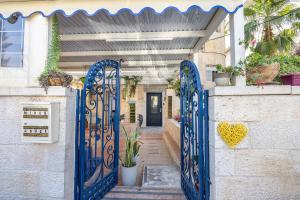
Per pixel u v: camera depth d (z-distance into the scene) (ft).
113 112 13.98
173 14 12.95
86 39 16.56
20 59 10.86
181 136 12.79
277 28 31.55
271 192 7.99
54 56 10.53
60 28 15.38
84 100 10.30
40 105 8.74
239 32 9.46
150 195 11.73
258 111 8.07
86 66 26.76
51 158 9.10
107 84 13.43
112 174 13.12
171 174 15.38
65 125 9.14
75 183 9.86
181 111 12.97
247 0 32.14
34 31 10.30
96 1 10.02
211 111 8.63
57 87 9.13
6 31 10.96
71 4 10.05
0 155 9.31
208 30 15.10
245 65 8.80
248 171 8.06
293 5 30.91
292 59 9.12
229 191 8.09
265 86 8.01
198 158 9.68
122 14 12.96
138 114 45.55
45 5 10.11
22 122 8.89
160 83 40.96
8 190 9.25
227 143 8.10
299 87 7.88
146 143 28.09
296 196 7.91
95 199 10.94
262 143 8.04
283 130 7.99
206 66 25.20
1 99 9.37
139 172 16.51
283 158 7.98
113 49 20.79
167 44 19.02
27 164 9.20
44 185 9.09
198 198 9.36
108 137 13.17
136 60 25.39
